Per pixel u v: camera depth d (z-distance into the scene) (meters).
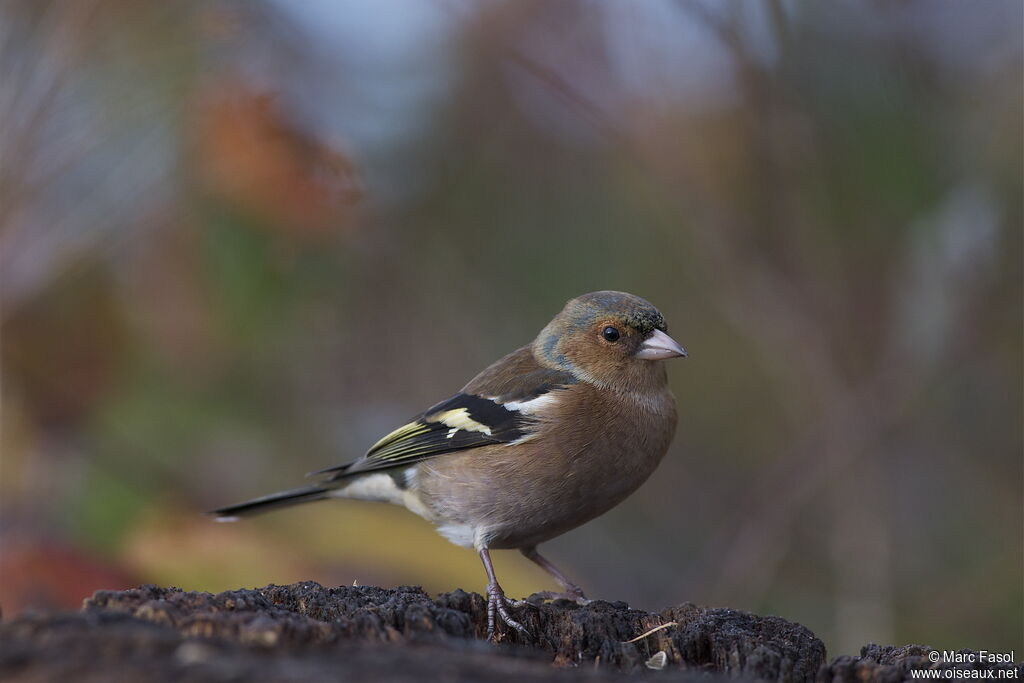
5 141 9.84
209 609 5.68
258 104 10.69
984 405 14.18
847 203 13.54
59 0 9.93
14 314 10.49
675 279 15.33
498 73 14.22
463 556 9.51
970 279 12.88
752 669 6.16
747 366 15.27
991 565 13.15
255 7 11.28
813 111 13.32
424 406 14.15
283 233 11.32
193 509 10.41
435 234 14.73
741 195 13.45
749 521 13.60
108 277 11.09
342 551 9.37
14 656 4.58
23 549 9.01
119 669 4.47
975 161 13.27
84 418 10.73
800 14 13.28
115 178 10.83
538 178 15.16
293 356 12.83
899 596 13.09
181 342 11.72
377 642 5.37
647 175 14.18
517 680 4.69
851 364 13.51
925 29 13.45
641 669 6.06
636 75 13.04
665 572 14.59
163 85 10.53
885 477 13.62
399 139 14.33
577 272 15.16
